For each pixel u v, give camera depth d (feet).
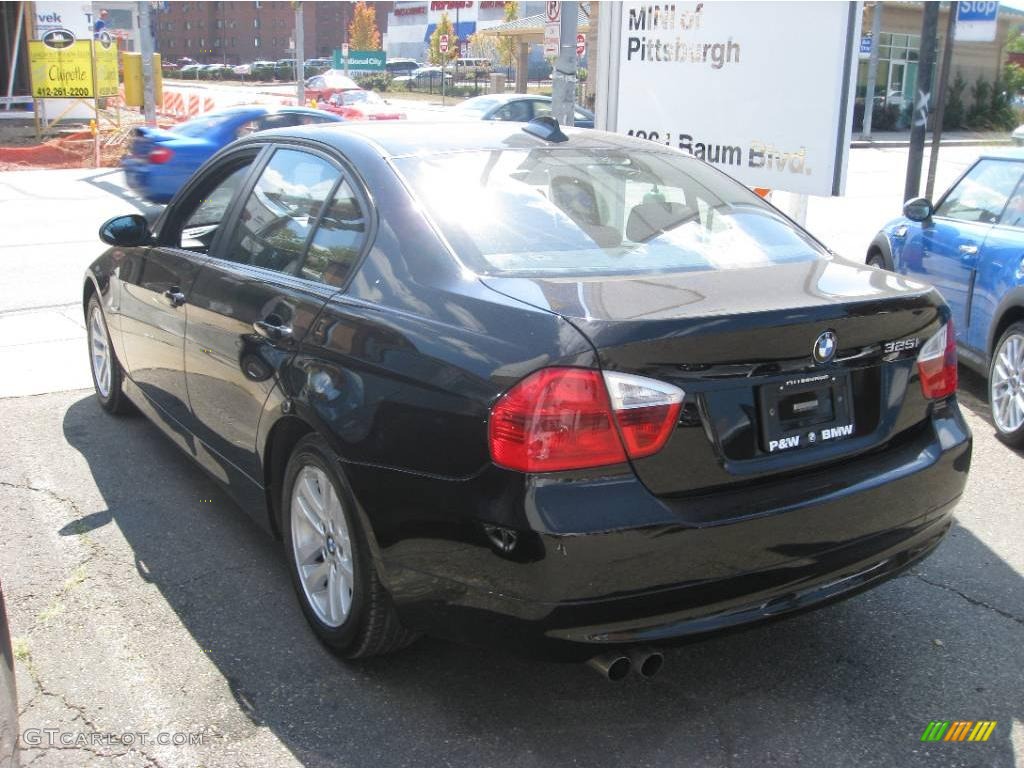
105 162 71.56
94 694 10.53
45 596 12.57
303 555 11.53
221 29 397.39
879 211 50.80
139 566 13.43
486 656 11.32
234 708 10.32
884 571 10.19
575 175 12.19
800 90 23.53
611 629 8.73
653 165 13.07
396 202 11.05
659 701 10.55
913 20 131.75
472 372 9.02
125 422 19.12
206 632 11.77
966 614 12.49
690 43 26.71
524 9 230.68
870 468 9.95
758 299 9.49
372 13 269.64
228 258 13.69
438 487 9.11
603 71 30.66
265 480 12.21
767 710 10.43
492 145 12.43
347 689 10.67
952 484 10.68
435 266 10.27
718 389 9.03
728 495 9.12
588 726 10.11
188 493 15.85
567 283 9.87
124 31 141.28
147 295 15.57
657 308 9.07
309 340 10.95
